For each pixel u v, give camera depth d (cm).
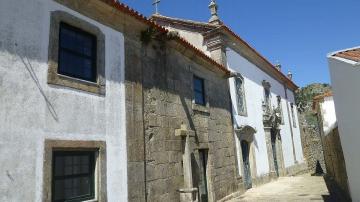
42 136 514
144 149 751
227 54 1451
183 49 973
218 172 1112
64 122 557
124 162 679
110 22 710
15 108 482
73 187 568
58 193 538
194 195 861
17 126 480
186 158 893
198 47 1472
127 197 671
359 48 865
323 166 2192
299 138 2448
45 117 525
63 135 551
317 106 1834
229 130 1279
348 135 787
